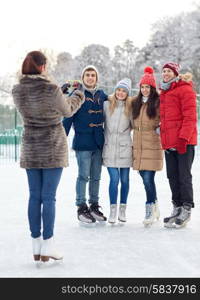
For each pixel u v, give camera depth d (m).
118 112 6.06
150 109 5.93
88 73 6.05
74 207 7.34
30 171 4.37
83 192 6.14
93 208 6.20
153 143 5.97
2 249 4.87
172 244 5.03
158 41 54.72
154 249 4.83
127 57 60.03
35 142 4.29
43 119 4.27
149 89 5.98
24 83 4.24
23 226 5.96
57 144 4.30
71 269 4.18
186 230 5.72
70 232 5.65
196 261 4.39
